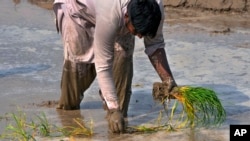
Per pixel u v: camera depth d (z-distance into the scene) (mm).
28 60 23453
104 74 14883
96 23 14398
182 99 15617
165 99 15766
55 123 16625
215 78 20859
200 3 32312
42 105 18141
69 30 16094
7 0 36500
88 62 16359
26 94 19266
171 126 16109
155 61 15586
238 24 29578
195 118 16516
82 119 16938
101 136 15617
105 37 14352
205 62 22812
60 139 15477
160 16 13930
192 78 20906
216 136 15695
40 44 25922
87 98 18812
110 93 15133
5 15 32219
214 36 27094
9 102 18469
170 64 22594
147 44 15547
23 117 17078
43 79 21000
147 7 13703
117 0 14039
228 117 17109
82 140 15375
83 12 15633
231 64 22531
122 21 14156
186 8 32688
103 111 17594
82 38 16062
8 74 21578
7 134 15688
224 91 19453
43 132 15812
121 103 16484
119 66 15930
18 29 28812
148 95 19062
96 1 14305
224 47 25062
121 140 15320
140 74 21344
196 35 27312
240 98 18781
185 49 24734
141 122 16688
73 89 17094
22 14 32500
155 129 16047
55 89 19812
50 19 31250
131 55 15984
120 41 15594
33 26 29484
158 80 20656
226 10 31688
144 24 13719
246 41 26141
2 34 27812
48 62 23188
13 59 23609
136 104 18234
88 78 16906
